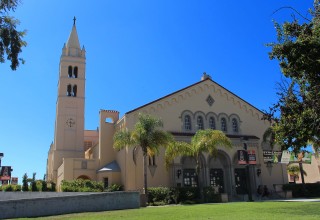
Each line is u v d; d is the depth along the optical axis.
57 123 51.00
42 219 18.67
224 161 43.00
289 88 13.22
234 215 18.38
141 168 39.38
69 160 42.75
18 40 14.04
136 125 34.19
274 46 12.85
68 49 55.28
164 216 18.47
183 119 43.56
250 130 47.00
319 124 12.08
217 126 45.22
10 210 20.62
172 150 35.03
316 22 12.23
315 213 18.69
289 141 13.30
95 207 23.75
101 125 45.66
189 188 35.53
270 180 44.94
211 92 46.44
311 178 57.22
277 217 16.88
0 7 13.62
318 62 11.59
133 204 25.41
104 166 43.78
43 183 43.91
